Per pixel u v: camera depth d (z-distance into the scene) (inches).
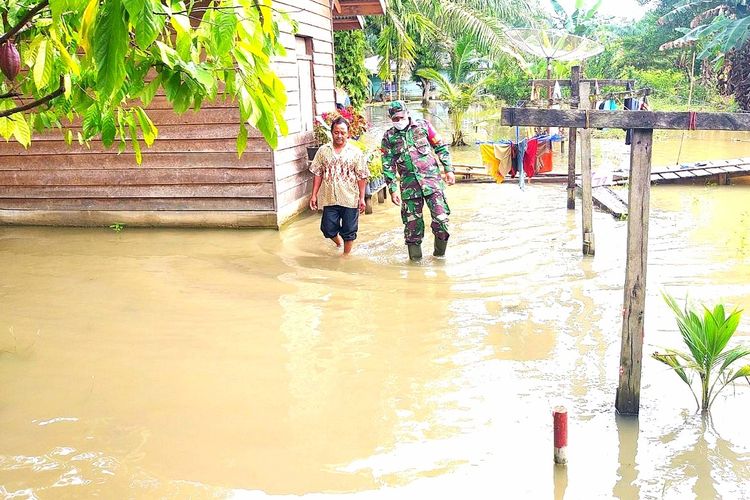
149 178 403.9
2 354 220.7
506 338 225.5
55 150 411.5
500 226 393.1
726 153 718.5
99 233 397.4
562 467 153.1
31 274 312.0
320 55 482.6
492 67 1284.4
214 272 308.7
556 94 590.6
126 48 75.8
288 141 413.1
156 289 285.3
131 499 146.3
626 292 169.6
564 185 540.1
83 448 166.1
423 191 311.6
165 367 209.5
